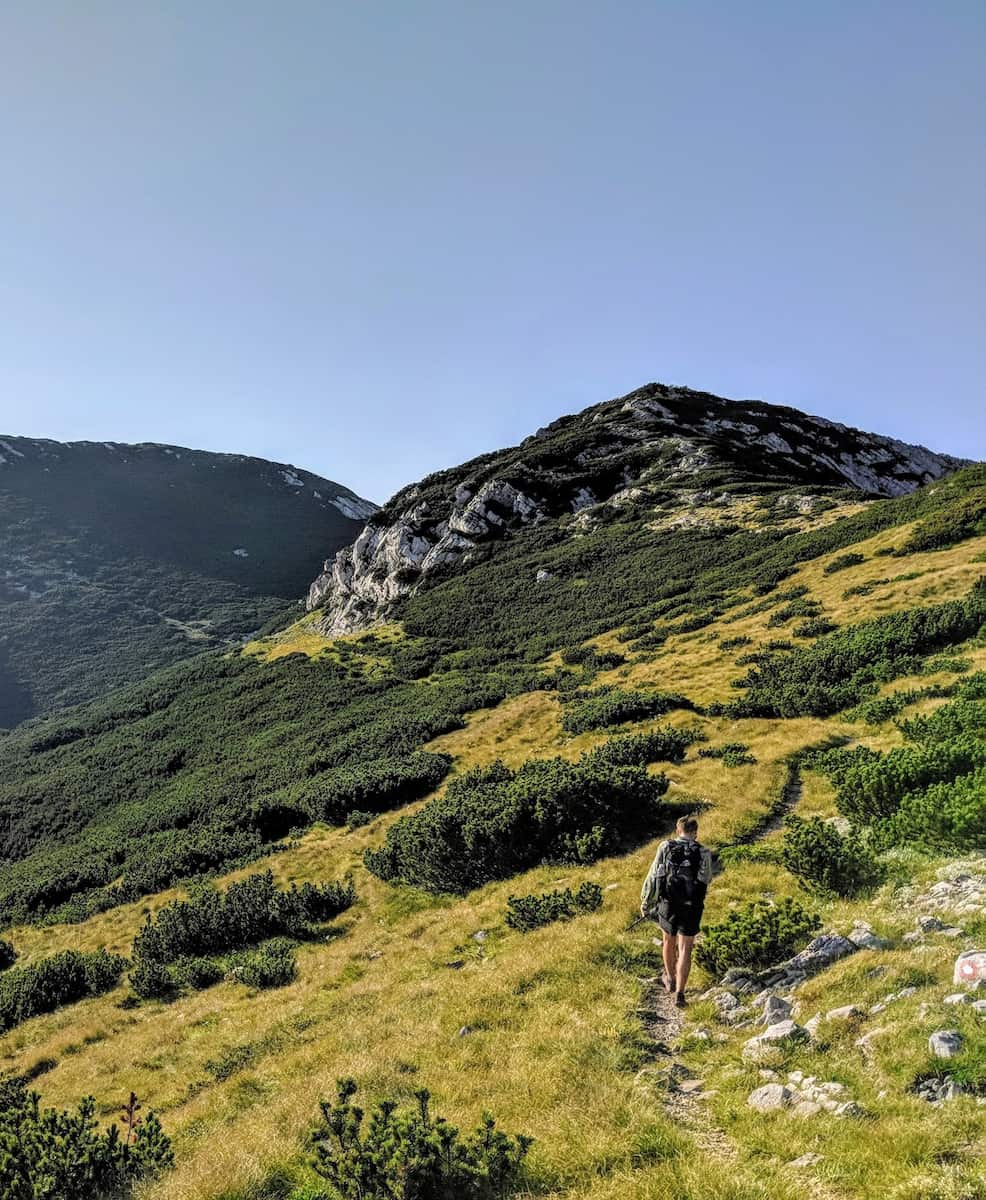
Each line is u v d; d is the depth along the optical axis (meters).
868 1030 6.10
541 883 14.79
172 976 16.53
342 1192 5.34
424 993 10.42
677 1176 4.89
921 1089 5.10
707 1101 6.04
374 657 57.47
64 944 23.84
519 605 60.34
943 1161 4.34
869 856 9.89
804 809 14.73
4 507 158.25
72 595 133.62
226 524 183.38
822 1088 5.53
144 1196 6.09
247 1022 11.90
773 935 8.26
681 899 8.15
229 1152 6.61
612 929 10.42
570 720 28.77
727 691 27.31
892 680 22.08
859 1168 4.51
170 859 27.61
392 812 26.03
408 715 39.47
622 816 16.20
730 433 100.00
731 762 18.86
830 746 18.44
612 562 63.31
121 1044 13.00
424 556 81.62
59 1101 10.77
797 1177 4.61
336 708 46.88
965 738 12.81
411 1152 5.35
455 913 15.05
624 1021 7.71
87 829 40.88
